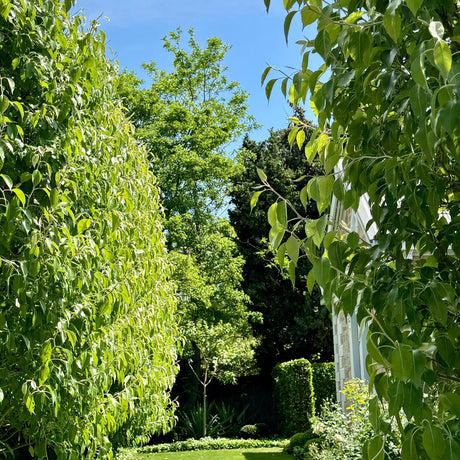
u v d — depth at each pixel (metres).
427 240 1.91
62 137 4.04
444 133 1.52
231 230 20.47
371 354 1.60
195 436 16.95
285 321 22.70
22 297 3.45
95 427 4.60
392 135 1.83
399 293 1.67
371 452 1.61
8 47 3.87
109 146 4.93
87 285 4.15
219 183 20.69
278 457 12.31
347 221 9.56
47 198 3.77
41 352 3.67
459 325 1.63
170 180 18.98
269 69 1.99
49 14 4.00
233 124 21.78
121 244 4.97
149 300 6.07
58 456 4.02
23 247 3.67
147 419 6.54
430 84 1.58
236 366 19.44
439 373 1.80
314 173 24.22
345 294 1.78
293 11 1.76
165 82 21.39
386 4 1.65
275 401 18.64
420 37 1.57
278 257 1.88
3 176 3.11
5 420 4.17
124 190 5.18
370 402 1.66
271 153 25.05
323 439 10.50
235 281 19.08
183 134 20.20
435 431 1.40
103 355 4.64
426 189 1.78
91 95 4.75
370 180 1.84
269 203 23.50
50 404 3.91
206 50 21.75
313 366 18.58
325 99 1.82
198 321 17.14
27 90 3.99
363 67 1.66
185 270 16.28
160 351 6.30
